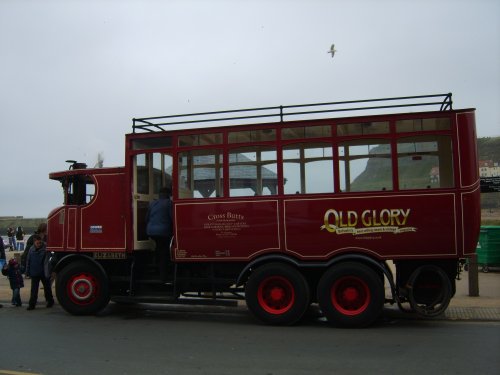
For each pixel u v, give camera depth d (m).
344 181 8.23
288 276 8.19
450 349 6.42
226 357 6.14
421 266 8.00
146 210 9.70
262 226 8.41
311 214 8.25
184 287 9.02
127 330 7.99
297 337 7.30
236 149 8.68
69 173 9.69
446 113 8.02
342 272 8.00
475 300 10.12
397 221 7.99
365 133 8.23
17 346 6.86
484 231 14.88
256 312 8.27
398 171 8.09
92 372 5.53
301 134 8.45
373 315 7.87
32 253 10.46
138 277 9.48
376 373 5.38
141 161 9.62
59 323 8.70
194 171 8.88
